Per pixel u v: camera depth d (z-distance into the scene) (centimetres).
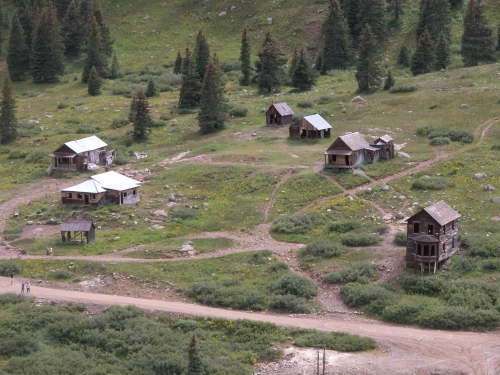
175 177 11925
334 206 10531
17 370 7038
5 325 7850
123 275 9088
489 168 11175
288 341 7525
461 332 7569
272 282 8744
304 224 10119
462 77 14938
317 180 11356
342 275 8700
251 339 7575
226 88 16588
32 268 9369
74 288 8931
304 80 15812
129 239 10025
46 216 10862
